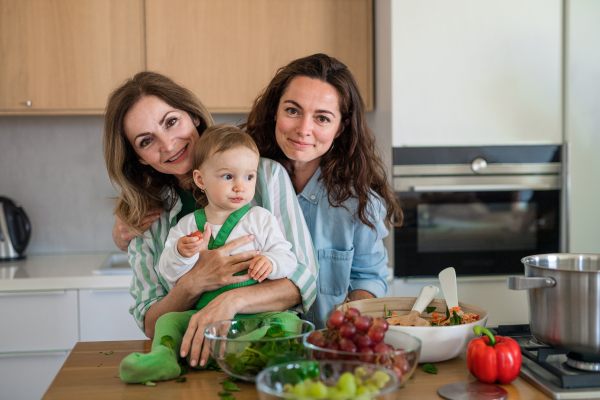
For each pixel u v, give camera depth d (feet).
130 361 2.87
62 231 9.03
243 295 3.50
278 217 4.01
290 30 7.92
